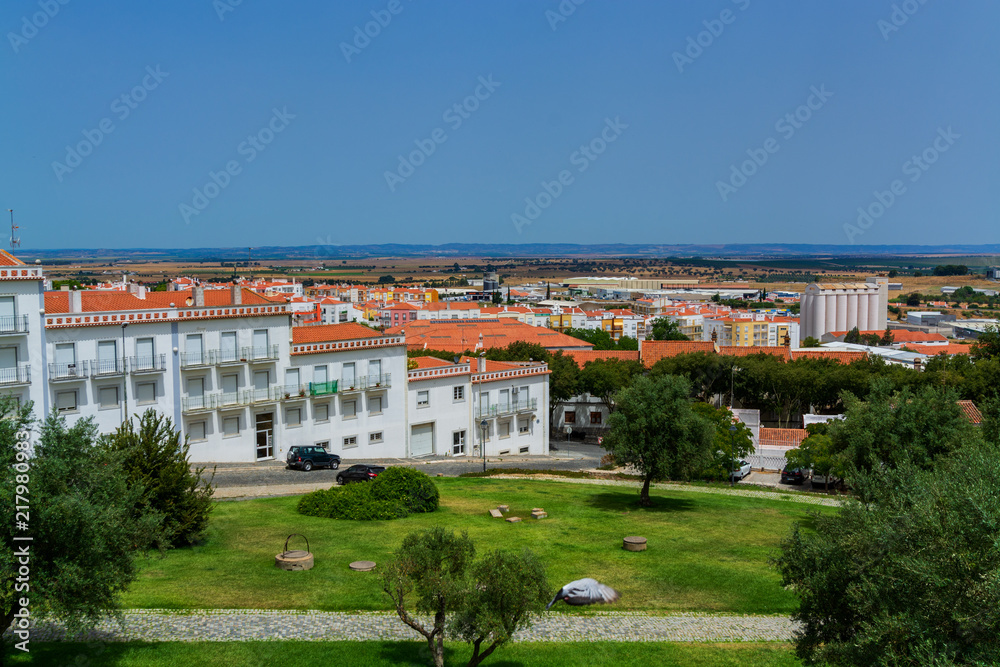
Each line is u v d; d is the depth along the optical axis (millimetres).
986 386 92625
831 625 24312
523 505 53406
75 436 25438
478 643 24609
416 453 80562
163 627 29328
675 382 56688
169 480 38656
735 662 29094
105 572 24484
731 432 75438
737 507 57469
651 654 29672
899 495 24344
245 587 33938
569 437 107750
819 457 69438
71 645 27172
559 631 31766
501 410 87500
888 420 47000
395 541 41688
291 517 46406
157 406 62625
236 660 26797
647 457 55312
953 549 19766
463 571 25109
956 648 18797
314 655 27531
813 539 25844
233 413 67438
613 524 49281
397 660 27547
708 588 37156
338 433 74312
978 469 23812
